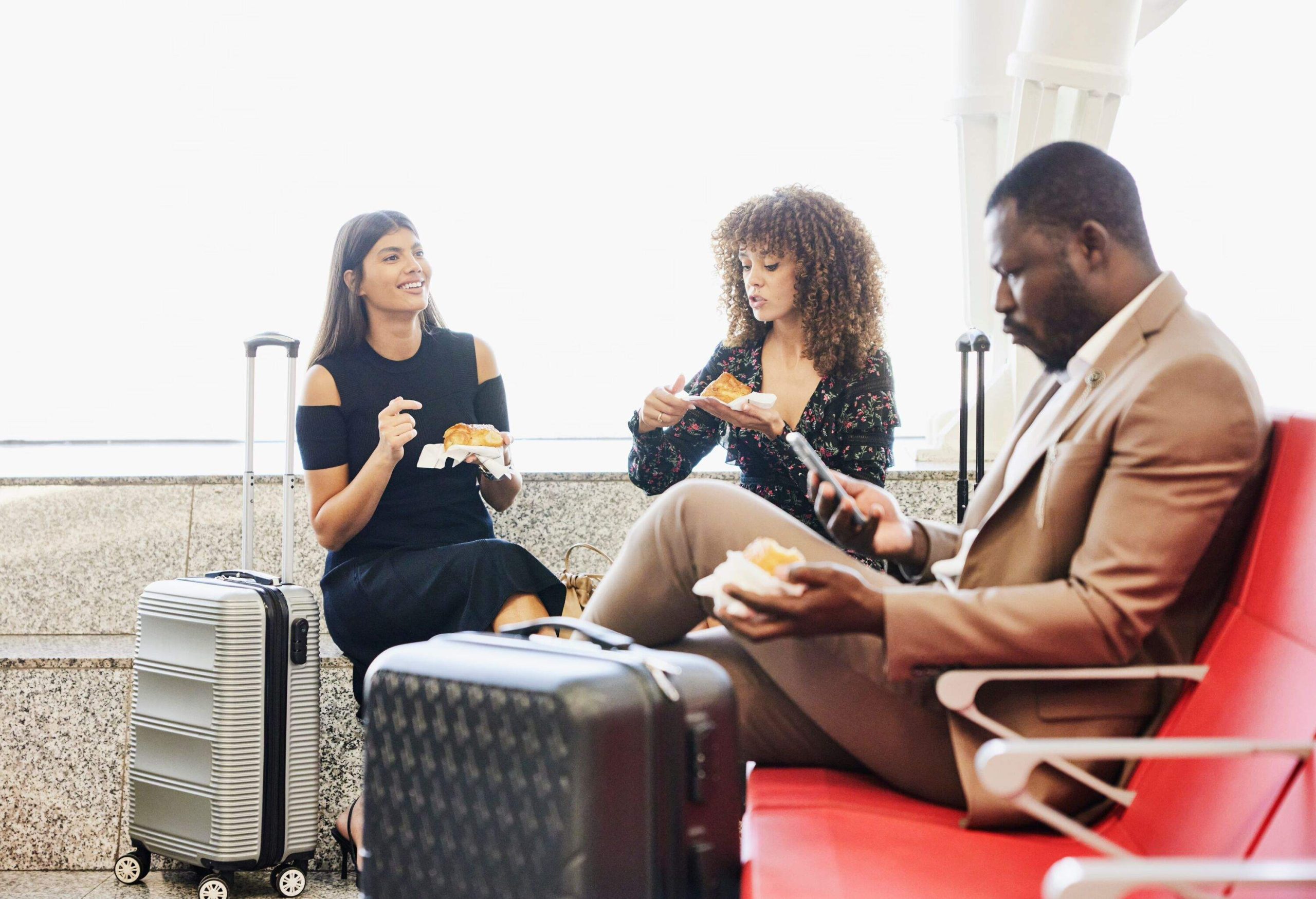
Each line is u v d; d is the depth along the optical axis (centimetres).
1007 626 139
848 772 173
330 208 468
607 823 140
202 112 467
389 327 306
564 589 284
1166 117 446
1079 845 139
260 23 465
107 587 359
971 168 366
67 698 314
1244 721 128
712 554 167
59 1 465
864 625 144
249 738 276
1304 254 441
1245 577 144
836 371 273
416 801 155
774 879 125
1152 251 153
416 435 303
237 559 358
